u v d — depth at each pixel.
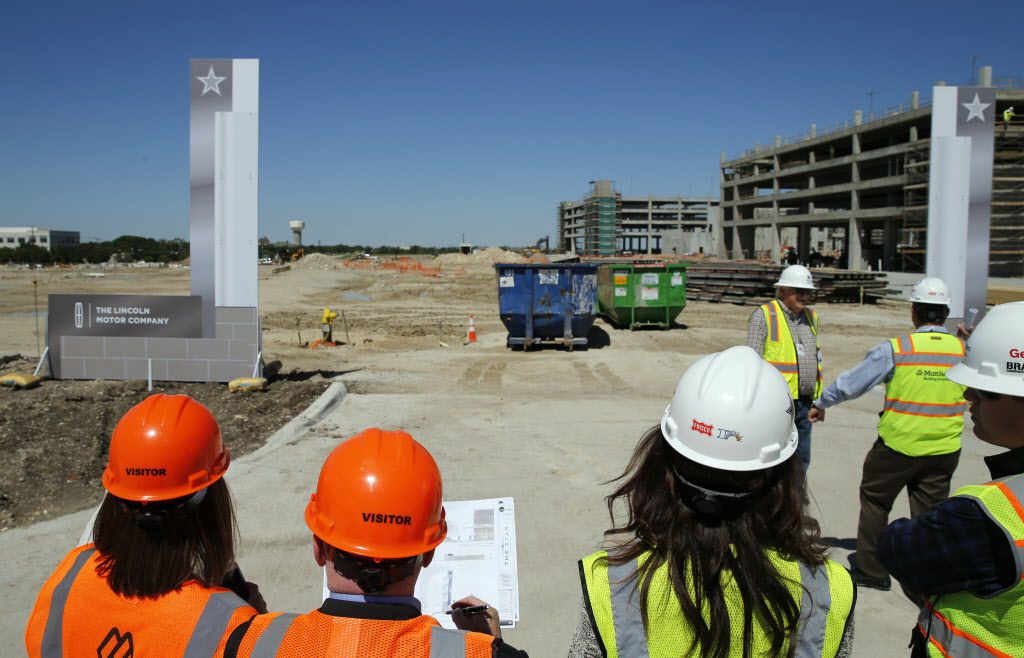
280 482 6.62
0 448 6.97
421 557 1.77
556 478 6.91
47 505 6.02
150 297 10.41
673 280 18.86
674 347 16.05
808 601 1.67
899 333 19.38
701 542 1.66
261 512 5.91
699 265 33.34
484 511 2.71
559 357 14.52
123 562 1.88
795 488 1.75
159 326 10.44
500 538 2.63
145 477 1.89
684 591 1.63
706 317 23.16
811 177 74.00
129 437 1.93
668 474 1.79
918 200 58.44
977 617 1.82
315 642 1.66
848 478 7.04
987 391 2.05
